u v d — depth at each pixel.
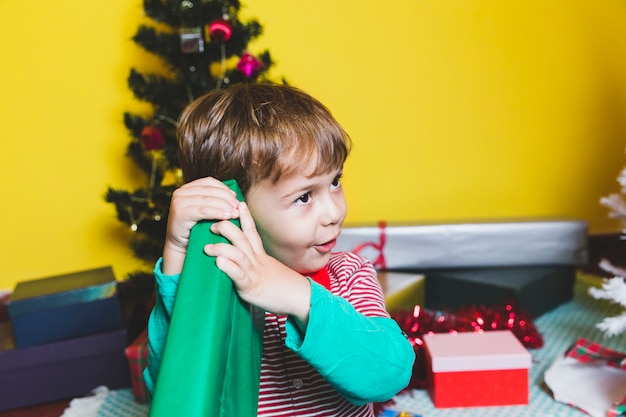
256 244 0.60
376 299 0.80
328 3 2.17
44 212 2.16
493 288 1.83
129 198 1.81
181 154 0.81
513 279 1.88
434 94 2.25
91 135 2.13
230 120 0.75
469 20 2.21
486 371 1.41
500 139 2.28
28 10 2.05
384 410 1.40
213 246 0.53
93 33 2.08
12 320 1.59
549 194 2.33
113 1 2.07
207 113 0.78
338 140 0.75
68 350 1.62
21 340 1.60
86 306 1.64
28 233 2.17
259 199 0.73
